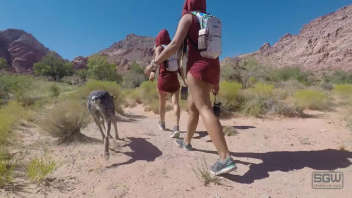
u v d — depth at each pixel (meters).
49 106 8.80
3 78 11.31
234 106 7.75
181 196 2.21
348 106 7.91
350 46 125.44
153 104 8.69
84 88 8.66
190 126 3.57
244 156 3.35
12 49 134.00
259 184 2.44
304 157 3.23
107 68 65.56
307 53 147.75
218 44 2.71
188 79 2.81
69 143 4.14
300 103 8.42
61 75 82.69
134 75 38.34
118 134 4.86
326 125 5.56
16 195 2.24
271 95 8.59
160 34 4.82
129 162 3.16
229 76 19.89
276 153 3.45
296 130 5.13
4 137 3.93
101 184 2.51
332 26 161.25
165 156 3.36
